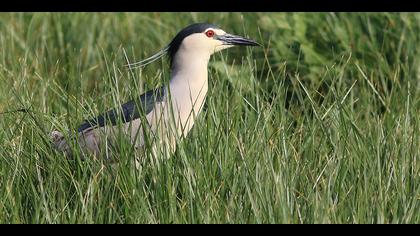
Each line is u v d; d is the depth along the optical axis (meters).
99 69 16.78
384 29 16.23
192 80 12.88
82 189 11.25
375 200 10.67
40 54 17.19
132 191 10.91
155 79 13.81
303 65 15.77
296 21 16.48
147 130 12.28
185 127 12.48
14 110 12.53
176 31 18.47
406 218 10.44
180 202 11.19
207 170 11.38
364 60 16.00
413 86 14.83
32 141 12.05
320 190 11.35
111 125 11.86
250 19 18.16
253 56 16.28
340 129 12.15
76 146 11.80
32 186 10.98
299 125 12.79
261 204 10.51
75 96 13.35
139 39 18.19
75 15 18.30
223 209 10.65
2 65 15.45
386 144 11.91
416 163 11.70
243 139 12.10
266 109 12.72
